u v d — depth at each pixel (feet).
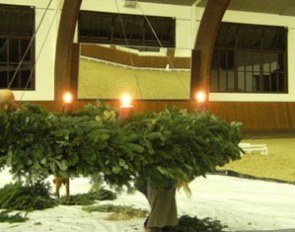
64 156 15.23
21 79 60.75
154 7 66.54
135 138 15.46
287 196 27.94
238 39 71.51
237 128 18.34
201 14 68.80
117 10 64.08
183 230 17.78
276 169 41.63
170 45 67.82
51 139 15.26
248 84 72.59
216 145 16.92
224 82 70.95
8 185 23.17
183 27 68.28
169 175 15.64
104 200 24.29
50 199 22.88
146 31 66.39
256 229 19.29
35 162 15.02
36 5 60.70
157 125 15.98
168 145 15.87
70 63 57.98
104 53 59.67
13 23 60.03
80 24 62.59
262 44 73.26
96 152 15.11
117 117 17.46
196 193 28.27
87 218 20.35
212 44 63.62
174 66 63.00
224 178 35.01
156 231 16.94
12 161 14.94
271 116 71.92
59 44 58.23
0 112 15.52
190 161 16.20
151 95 62.18
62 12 56.65
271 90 74.13
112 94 60.29
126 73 60.90
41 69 61.36
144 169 15.71
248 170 40.81
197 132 16.52
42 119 15.37
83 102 58.90
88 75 59.06
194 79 64.18
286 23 74.38
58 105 58.80
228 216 21.67
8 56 60.08
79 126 15.38
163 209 16.83
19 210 21.48
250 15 71.87
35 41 60.90
